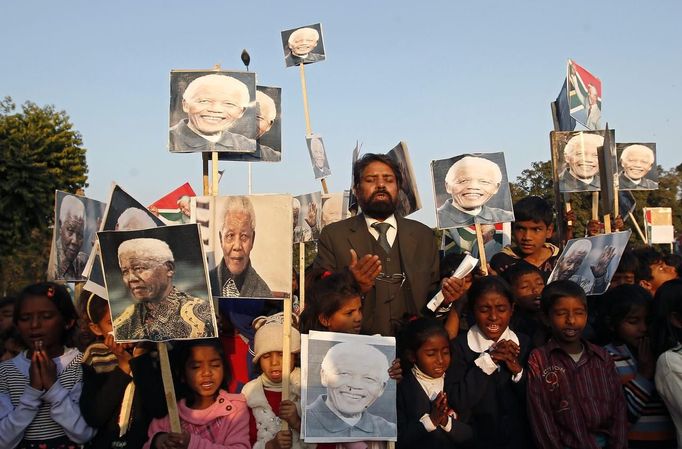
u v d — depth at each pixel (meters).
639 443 4.48
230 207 3.79
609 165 6.07
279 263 3.70
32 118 30.31
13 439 3.70
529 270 5.09
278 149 6.81
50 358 3.91
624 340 4.68
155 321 3.50
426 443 4.05
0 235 27.00
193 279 3.49
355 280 4.27
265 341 4.01
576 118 7.13
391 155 5.72
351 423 3.71
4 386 3.92
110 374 3.93
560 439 4.15
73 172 30.45
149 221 4.18
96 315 4.27
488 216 5.69
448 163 5.86
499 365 4.36
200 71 5.71
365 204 4.93
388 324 4.75
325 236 5.09
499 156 5.79
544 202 6.07
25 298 3.97
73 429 3.75
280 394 4.00
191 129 5.62
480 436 4.26
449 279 4.41
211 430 3.81
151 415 3.87
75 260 4.93
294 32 10.91
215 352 3.85
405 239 4.94
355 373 3.78
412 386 4.25
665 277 6.47
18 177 26.77
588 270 5.21
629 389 4.52
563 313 4.25
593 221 6.80
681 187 36.53
